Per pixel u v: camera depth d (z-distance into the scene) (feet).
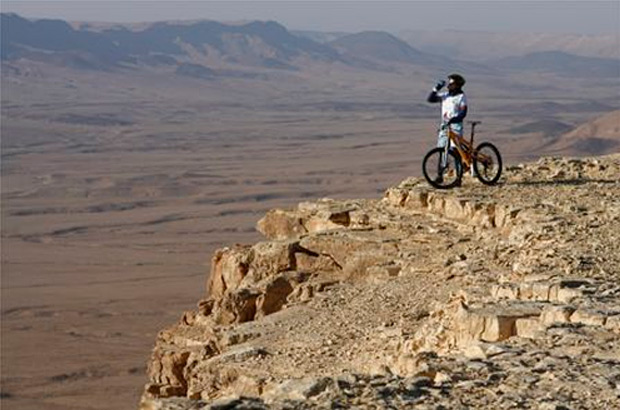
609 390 50.31
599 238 92.27
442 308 79.92
